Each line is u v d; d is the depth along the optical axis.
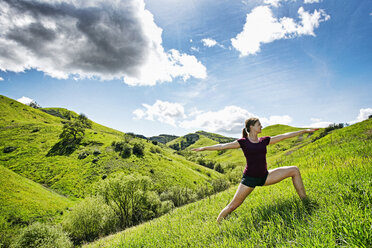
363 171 3.55
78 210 37.22
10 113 136.38
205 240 2.66
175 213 5.64
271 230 2.21
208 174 102.81
